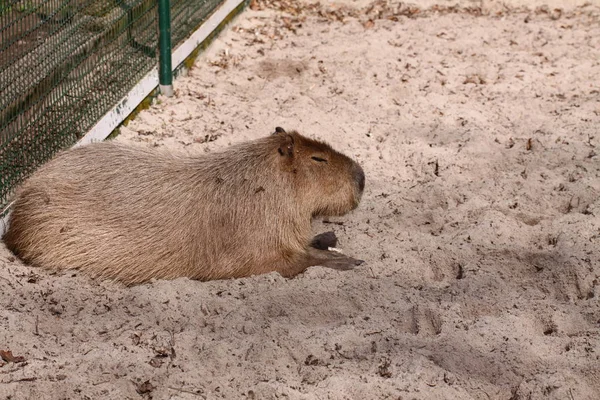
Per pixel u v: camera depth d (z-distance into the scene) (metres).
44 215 5.84
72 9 7.18
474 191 7.23
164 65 8.97
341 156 6.27
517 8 12.52
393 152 8.04
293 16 12.03
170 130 8.32
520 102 9.26
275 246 6.03
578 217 6.61
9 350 4.88
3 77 6.23
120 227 5.85
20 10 6.46
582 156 7.91
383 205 7.05
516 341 5.12
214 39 10.71
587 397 4.72
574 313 5.43
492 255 6.19
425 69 10.15
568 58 10.56
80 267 5.84
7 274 5.68
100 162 6.06
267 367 4.84
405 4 12.54
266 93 9.30
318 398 4.56
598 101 9.23
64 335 5.14
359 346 5.08
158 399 4.56
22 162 6.50
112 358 4.83
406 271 6.06
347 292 5.66
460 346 5.08
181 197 5.96
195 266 5.93
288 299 5.61
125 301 5.54
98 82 7.78
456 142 8.26
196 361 4.88
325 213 6.38
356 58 10.44
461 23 11.77
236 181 6.02
